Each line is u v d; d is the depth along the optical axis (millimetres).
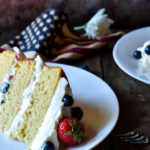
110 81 671
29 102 578
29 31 818
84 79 645
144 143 522
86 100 601
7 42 863
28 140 552
